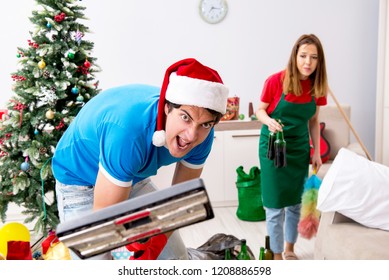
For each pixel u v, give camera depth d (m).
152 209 0.58
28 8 3.44
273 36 3.87
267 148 2.40
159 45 3.73
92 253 0.65
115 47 3.67
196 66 1.08
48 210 2.51
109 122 1.14
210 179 3.56
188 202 0.60
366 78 4.07
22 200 2.54
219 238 2.04
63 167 1.43
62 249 2.25
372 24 3.98
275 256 2.45
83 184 1.46
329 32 3.95
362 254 1.57
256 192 3.22
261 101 2.42
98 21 3.61
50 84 2.40
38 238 2.91
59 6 2.47
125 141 1.09
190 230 3.10
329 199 1.81
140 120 1.12
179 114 1.04
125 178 1.11
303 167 2.45
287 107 2.34
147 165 1.24
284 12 3.85
